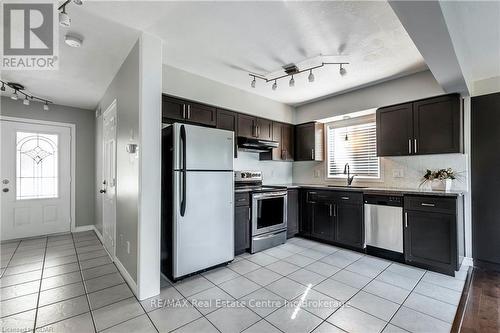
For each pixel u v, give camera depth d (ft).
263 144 12.73
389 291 7.48
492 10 6.04
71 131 14.74
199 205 8.58
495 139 9.39
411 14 4.93
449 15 5.58
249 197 11.08
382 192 10.20
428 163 10.75
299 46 8.22
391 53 8.70
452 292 7.43
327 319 6.08
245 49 8.43
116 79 9.75
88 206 15.30
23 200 13.15
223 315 6.25
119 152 9.17
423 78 10.26
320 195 12.48
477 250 9.60
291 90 12.67
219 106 11.40
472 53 8.11
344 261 9.98
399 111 10.69
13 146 12.89
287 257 10.46
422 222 9.08
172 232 8.09
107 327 5.76
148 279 7.11
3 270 9.07
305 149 14.80
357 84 11.76
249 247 10.98
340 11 6.39
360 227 10.85
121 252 8.87
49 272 8.89
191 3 5.98
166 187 8.62
